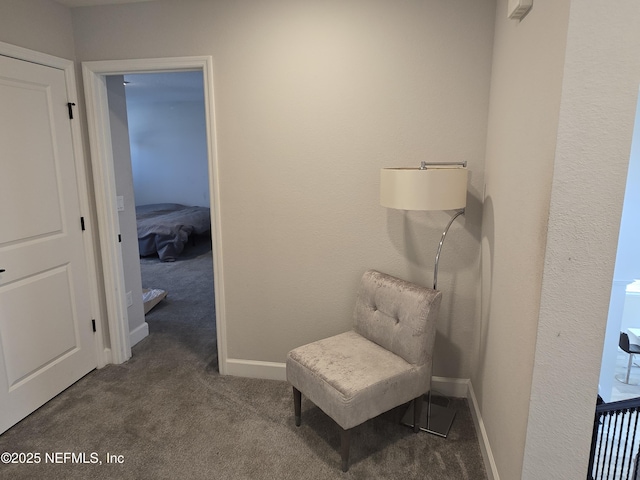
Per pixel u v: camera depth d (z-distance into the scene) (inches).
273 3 93.4
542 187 52.7
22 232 91.4
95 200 110.3
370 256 101.0
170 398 102.4
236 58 97.0
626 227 102.0
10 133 87.5
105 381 109.9
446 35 88.2
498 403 72.9
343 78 93.8
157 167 319.6
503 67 75.9
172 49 99.1
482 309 90.0
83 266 109.4
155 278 207.9
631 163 99.6
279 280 106.2
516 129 65.7
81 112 106.1
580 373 53.2
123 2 97.9
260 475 77.9
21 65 88.8
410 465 80.4
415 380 84.0
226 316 110.6
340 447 85.3
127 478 77.0
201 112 306.0
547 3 52.6
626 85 46.1
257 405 99.7
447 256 97.1
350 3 90.7
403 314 86.4
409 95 92.0
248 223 104.4
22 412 93.0
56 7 97.4
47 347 99.3
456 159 92.7
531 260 56.4
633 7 44.7
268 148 99.8
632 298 114.6
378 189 97.4
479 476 77.7
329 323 106.3
